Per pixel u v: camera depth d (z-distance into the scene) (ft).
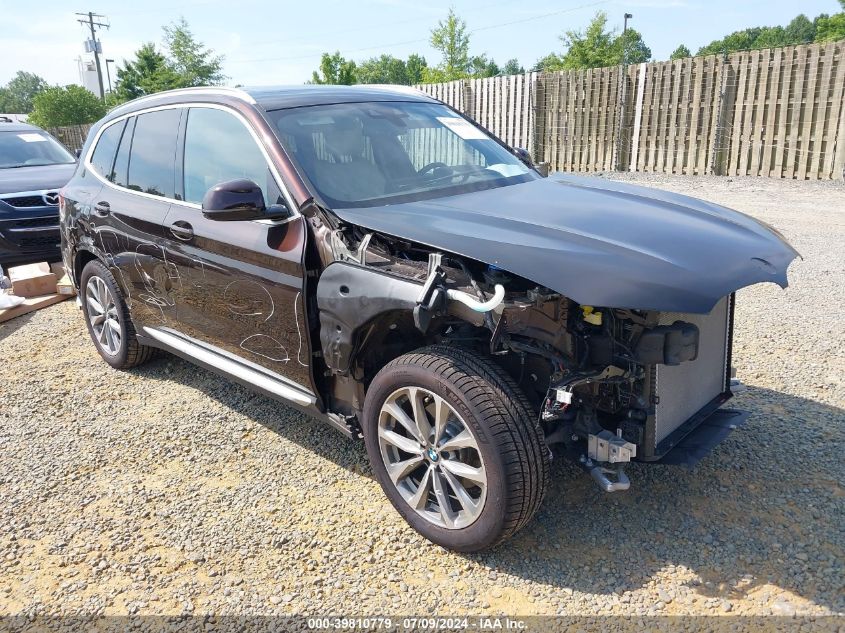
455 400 8.95
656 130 45.39
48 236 25.89
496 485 8.75
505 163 13.80
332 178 11.32
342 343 10.03
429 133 13.42
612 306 7.94
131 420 14.51
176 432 13.87
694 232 9.86
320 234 10.55
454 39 151.94
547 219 10.02
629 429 9.51
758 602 8.50
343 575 9.50
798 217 29.50
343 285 9.94
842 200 32.73
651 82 44.78
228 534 10.52
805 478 11.04
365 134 12.53
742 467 11.43
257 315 11.78
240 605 9.05
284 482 11.88
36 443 13.70
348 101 13.32
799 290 20.38
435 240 9.11
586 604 8.68
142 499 11.59
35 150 30.35
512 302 8.62
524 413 8.84
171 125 14.11
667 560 9.35
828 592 8.60
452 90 58.90
